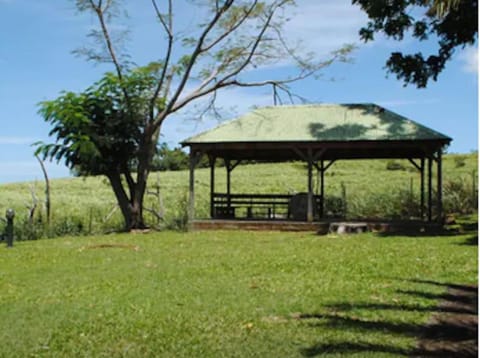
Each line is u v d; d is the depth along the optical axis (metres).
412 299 9.87
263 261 14.80
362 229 22.59
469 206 29.80
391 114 25.17
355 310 9.12
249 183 49.56
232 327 8.32
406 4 25.77
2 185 57.72
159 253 17.27
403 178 48.69
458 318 8.62
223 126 25.84
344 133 24.16
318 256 15.56
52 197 45.22
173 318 8.89
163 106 27.80
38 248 19.50
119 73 26.81
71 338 7.98
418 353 7.06
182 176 57.66
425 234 21.45
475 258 14.41
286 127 25.17
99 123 26.69
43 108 25.78
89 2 26.06
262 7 27.03
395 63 26.41
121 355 7.25
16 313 9.41
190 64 26.72
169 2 26.36
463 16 23.73
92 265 14.87
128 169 27.50
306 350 7.22
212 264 14.49
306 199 26.53
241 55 27.97
